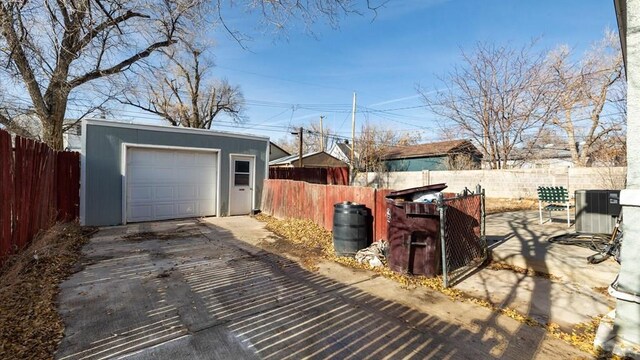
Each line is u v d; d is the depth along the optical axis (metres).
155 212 8.80
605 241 5.39
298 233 7.17
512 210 10.62
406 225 4.39
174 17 4.81
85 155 7.66
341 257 5.34
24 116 11.09
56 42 4.70
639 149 2.48
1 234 4.16
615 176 10.94
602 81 14.23
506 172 14.03
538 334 2.82
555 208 7.49
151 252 5.58
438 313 3.25
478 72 15.84
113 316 3.10
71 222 7.39
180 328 2.89
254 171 10.53
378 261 4.84
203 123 28.20
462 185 15.48
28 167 5.21
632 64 2.50
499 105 15.66
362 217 5.45
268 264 4.94
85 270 4.52
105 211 7.95
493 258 5.00
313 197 8.03
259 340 2.71
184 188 9.29
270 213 10.06
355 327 2.95
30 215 5.31
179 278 4.24
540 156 18.33
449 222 4.50
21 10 4.49
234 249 5.87
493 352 2.55
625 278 2.54
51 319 2.99
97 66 7.99
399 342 2.70
